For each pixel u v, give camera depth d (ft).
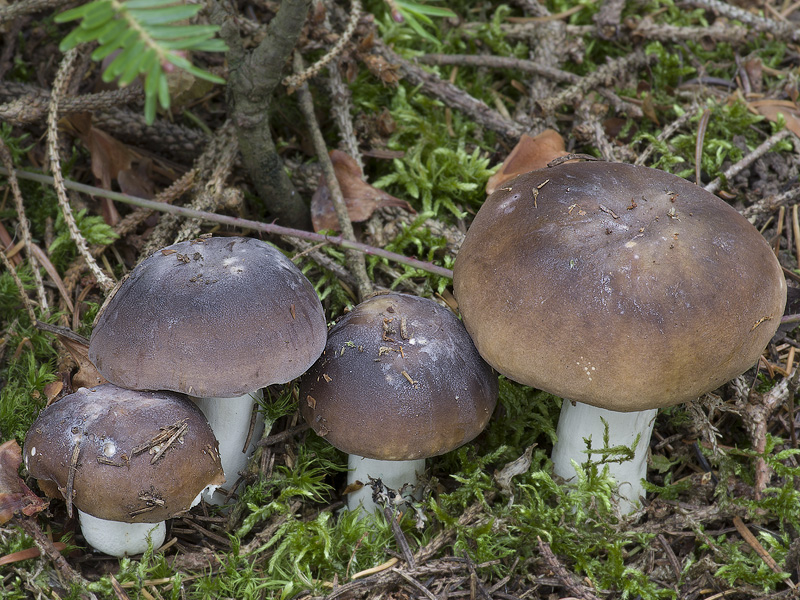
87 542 1.72
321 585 1.69
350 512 1.77
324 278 1.95
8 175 1.93
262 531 1.76
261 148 1.90
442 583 1.72
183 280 1.65
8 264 1.88
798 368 1.84
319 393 1.69
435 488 1.81
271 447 1.82
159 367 1.62
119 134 2.05
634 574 1.71
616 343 1.58
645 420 1.75
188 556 1.73
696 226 1.64
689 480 1.82
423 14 1.53
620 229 1.63
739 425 1.88
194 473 1.63
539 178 1.72
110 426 1.62
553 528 1.74
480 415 1.70
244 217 2.03
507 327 1.62
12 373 1.87
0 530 1.68
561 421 1.80
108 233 1.93
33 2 1.89
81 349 1.79
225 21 1.79
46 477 1.62
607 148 2.03
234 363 1.62
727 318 1.59
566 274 1.61
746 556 1.75
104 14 1.33
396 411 1.66
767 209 1.98
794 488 1.78
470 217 2.05
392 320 1.71
